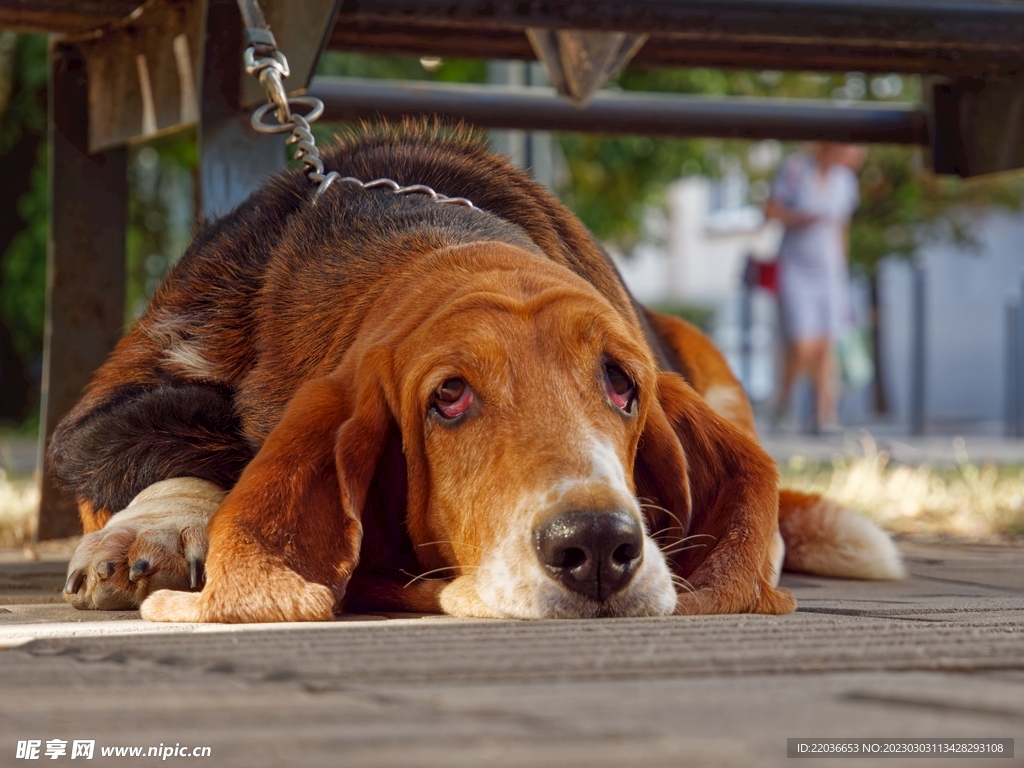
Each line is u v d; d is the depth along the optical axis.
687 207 30.50
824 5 3.98
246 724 1.29
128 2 4.21
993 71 4.93
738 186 27.53
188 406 2.96
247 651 1.78
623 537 2.19
